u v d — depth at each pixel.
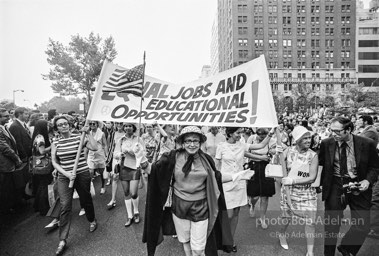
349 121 3.12
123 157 4.44
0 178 4.54
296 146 3.52
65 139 3.90
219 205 2.82
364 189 2.98
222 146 3.82
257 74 3.48
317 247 3.54
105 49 26.94
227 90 3.68
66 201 3.64
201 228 2.68
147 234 2.79
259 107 3.39
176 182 2.77
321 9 66.75
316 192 3.52
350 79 66.12
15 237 3.93
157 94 3.96
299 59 66.81
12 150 4.59
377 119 8.12
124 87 3.79
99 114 3.85
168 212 2.95
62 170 3.69
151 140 5.72
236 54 66.81
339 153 3.20
